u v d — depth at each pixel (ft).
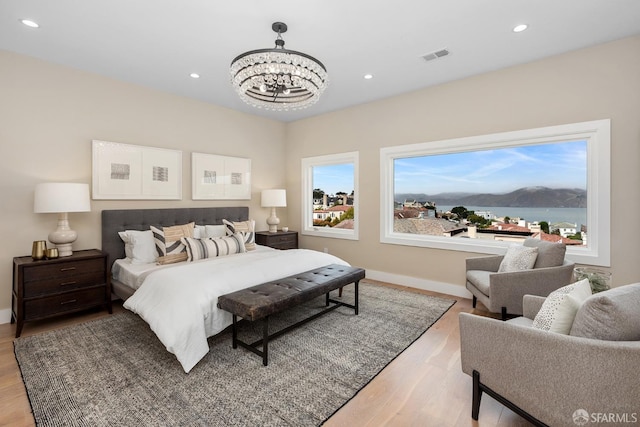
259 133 16.70
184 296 7.29
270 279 9.01
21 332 8.60
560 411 4.00
